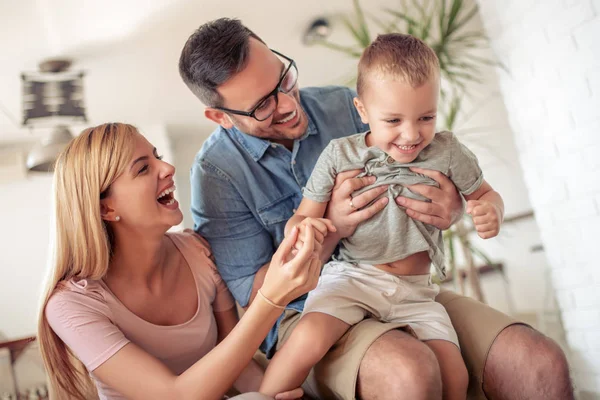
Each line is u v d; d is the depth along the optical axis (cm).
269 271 120
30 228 511
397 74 117
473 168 134
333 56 434
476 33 335
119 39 353
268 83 142
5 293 504
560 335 338
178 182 568
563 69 236
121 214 133
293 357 122
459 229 332
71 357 137
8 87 389
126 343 124
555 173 256
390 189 132
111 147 131
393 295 132
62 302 128
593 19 213
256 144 155
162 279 143
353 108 169
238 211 155
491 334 131
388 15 392
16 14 308
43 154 329
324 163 138
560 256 262
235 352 118
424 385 108
